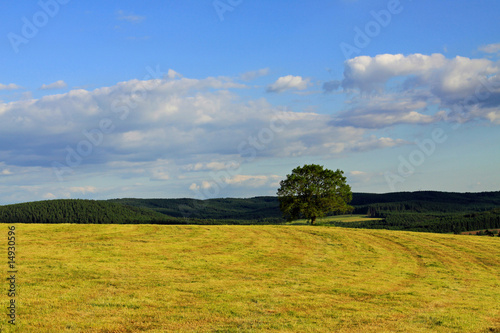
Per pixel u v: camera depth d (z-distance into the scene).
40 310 15.68
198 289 20.91
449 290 24.52
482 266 35.25
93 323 14.43
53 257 28.52
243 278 24.75
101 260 28.23
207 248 36.47
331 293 21.64
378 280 26.67
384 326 15.41
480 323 16.45
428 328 15.38
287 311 17.30
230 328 14.37
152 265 27.47
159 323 14.81
